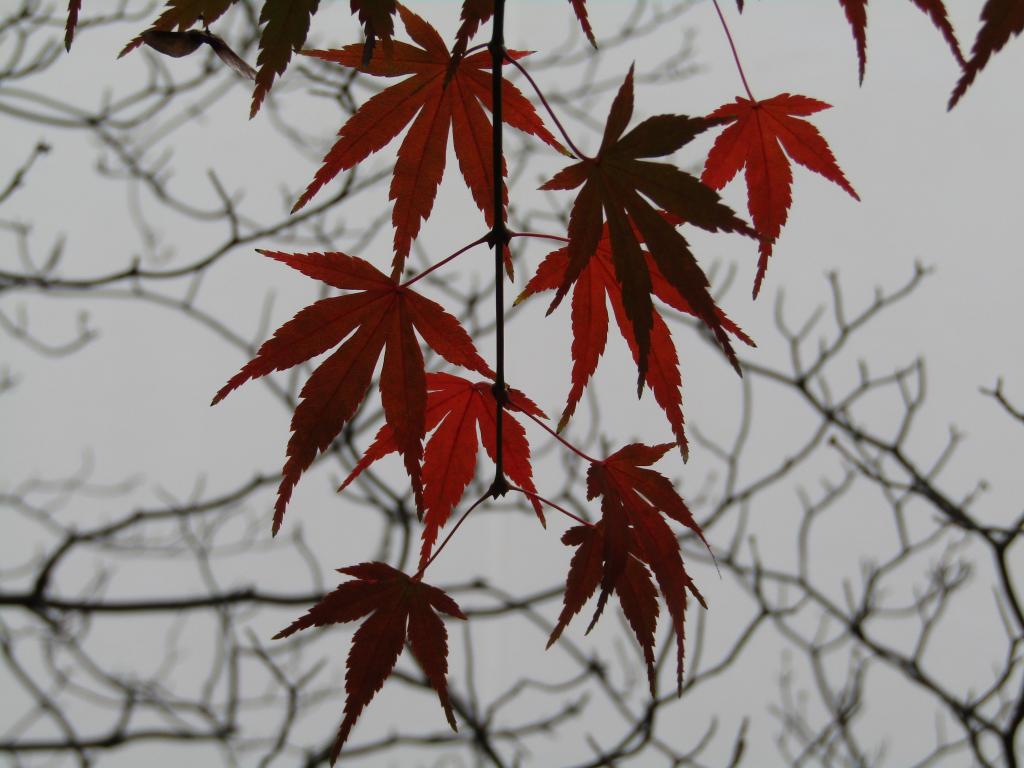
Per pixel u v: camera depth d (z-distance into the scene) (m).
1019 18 0.75
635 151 0.79
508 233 0.80
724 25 0.85
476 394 0.85
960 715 1.54
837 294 1.80
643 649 0.82
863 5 0.78
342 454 1.76
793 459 1.75
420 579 0.83
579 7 0.81
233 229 1.76
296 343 0.81
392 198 0.83
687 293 0.78
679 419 0.83
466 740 1.78
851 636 1.76
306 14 0.78
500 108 0.80
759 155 0.85
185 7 0.80
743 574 1.76
